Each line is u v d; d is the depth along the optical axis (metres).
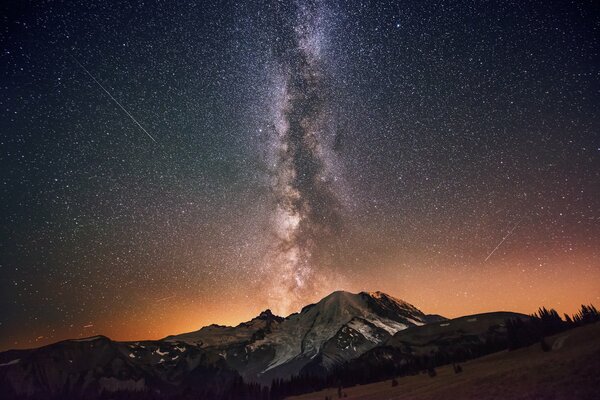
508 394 31.48
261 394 122.81
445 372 66.62
